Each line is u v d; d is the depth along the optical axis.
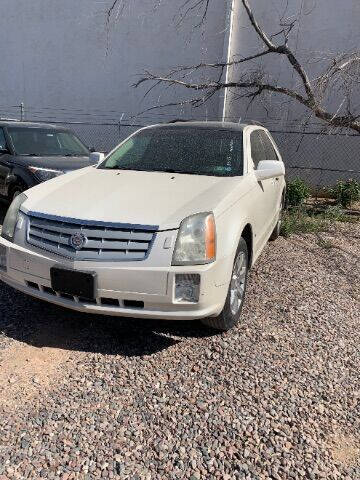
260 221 4.52
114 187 3.75
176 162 4.45
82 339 3.53
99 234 3.13
